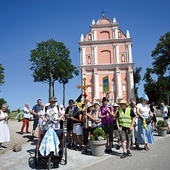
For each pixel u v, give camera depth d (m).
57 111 7.65
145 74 48.22
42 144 6.94
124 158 8.05
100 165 7.27
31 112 11.52
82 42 41.97
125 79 40.38
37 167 7.35
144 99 9.62
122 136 8.37
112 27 42.34
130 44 41.22
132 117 8.56
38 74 49.69
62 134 7.54
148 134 9.39
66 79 52.62
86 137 9.11
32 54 49.44
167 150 9.09
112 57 41.31
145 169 6.55
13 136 13.00
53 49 50.25
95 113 9.73
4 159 8.26
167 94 46.72
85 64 41.50
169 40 44.03
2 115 9.76
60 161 7.17
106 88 32.34
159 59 45.94
